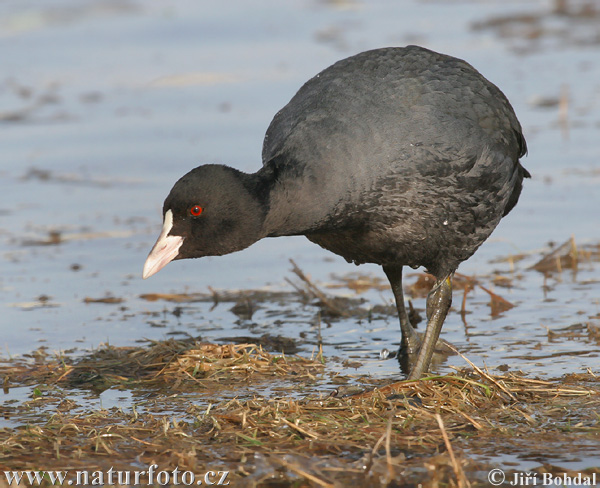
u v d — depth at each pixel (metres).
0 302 12.51
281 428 8.39
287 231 9.05
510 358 10.21
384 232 9.45
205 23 27.55
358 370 10.17
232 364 10.22
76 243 14.73
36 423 8.84
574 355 10.20
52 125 20.06
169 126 19.53
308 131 9.11
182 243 8.77
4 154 18.48
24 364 10.48
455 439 8.12
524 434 8.20
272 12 28.80
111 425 8.55
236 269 13.93
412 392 9.14
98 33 26.89
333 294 12.71
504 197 10.00
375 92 9.41
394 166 9.15
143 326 11.73
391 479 7.46
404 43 24.00
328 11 28.81
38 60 24.48
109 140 19.03
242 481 7.51
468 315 11.70
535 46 24.09
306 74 21.83
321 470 7.61
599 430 8.20
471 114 9.71
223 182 8.68
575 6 28.00
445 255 9.81
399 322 11.53
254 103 20.52
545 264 13.24
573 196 15.66
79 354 10.77
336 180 8.99
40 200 16.52
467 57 22.86
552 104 19.98
